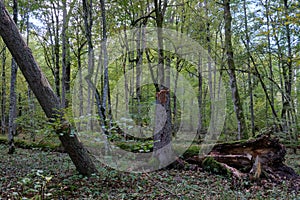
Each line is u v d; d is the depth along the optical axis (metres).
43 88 5.04
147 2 10.71
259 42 11.32
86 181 5.05
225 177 5.95
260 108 16.20
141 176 5.62
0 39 15.20
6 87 19.53
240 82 16.50
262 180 5.64
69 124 5.01
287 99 11.59
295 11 7.02
